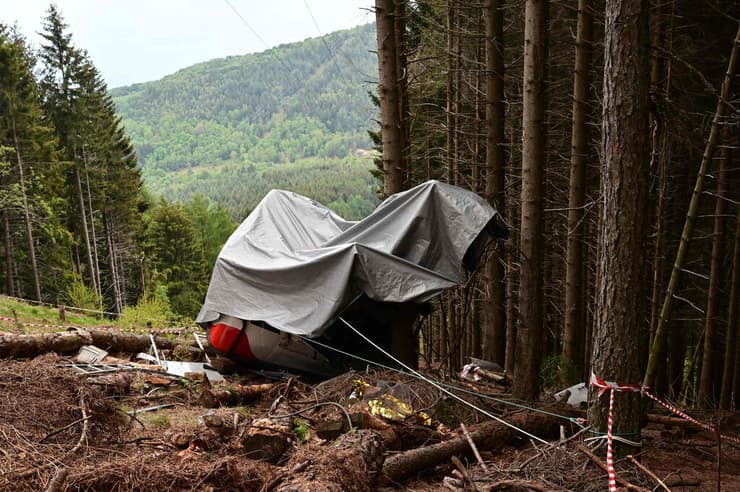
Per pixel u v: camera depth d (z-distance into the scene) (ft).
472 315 53.42
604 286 17.22
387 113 31.22
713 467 19.12
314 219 31.73
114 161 154.51
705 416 27.30
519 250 25.76
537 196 25.38
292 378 25.64
